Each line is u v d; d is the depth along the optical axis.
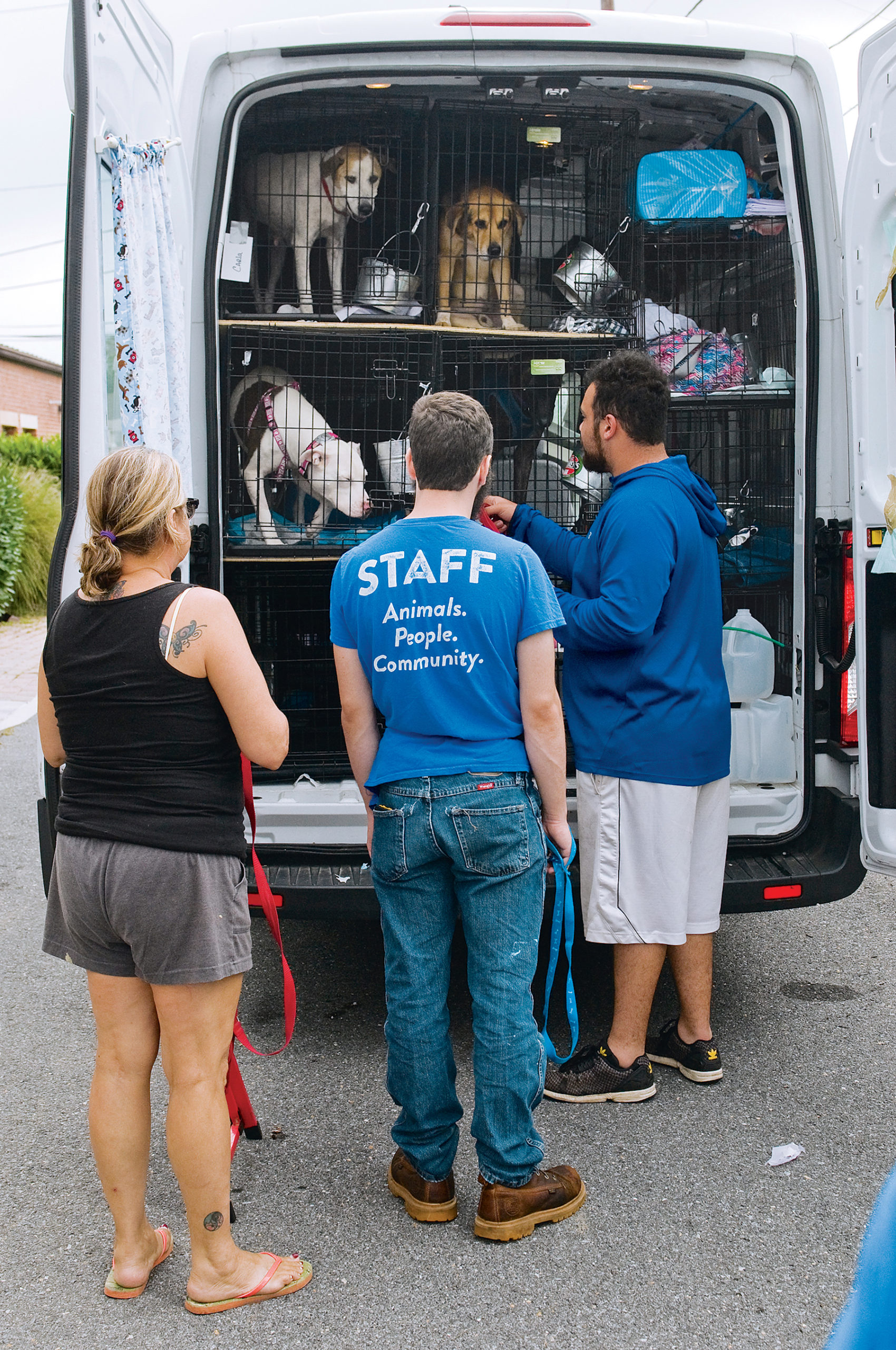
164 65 3.00
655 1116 2.74
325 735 3.60
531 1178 2.29
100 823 1.92
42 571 12.27
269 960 3.81
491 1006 2.17
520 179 3.66
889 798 2.85
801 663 3.06
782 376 3.29
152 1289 2.14
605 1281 2.13
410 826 2.15
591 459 2.82
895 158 2.63
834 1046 3.11
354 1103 2.82
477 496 2.33
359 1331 2.01
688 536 2.64
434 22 2.83
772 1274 2.14
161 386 2.65
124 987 2.02
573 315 3.48
